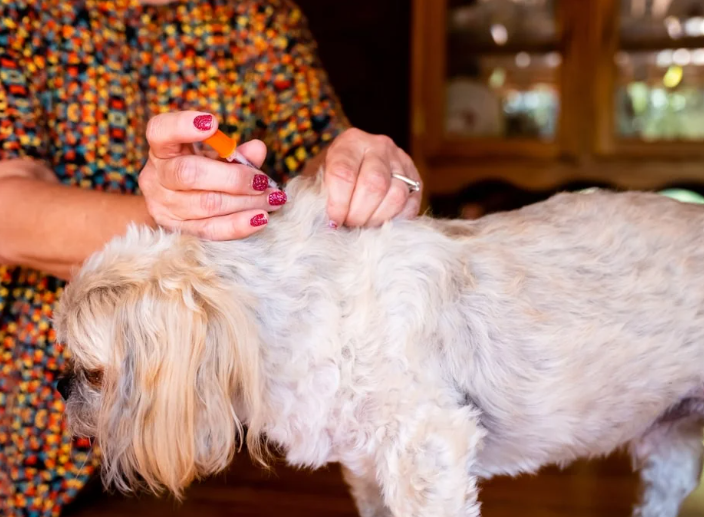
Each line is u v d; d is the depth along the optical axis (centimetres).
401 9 375
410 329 113
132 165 176
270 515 182
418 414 111
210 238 115
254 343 110
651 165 347
